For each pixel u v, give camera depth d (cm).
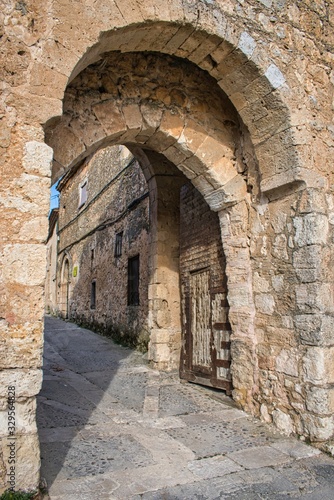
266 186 397
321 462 308
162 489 263
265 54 370
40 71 270
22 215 253
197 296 551
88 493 254
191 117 433
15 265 247
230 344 462
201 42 354
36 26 274
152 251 685
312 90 394
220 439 350
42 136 266
